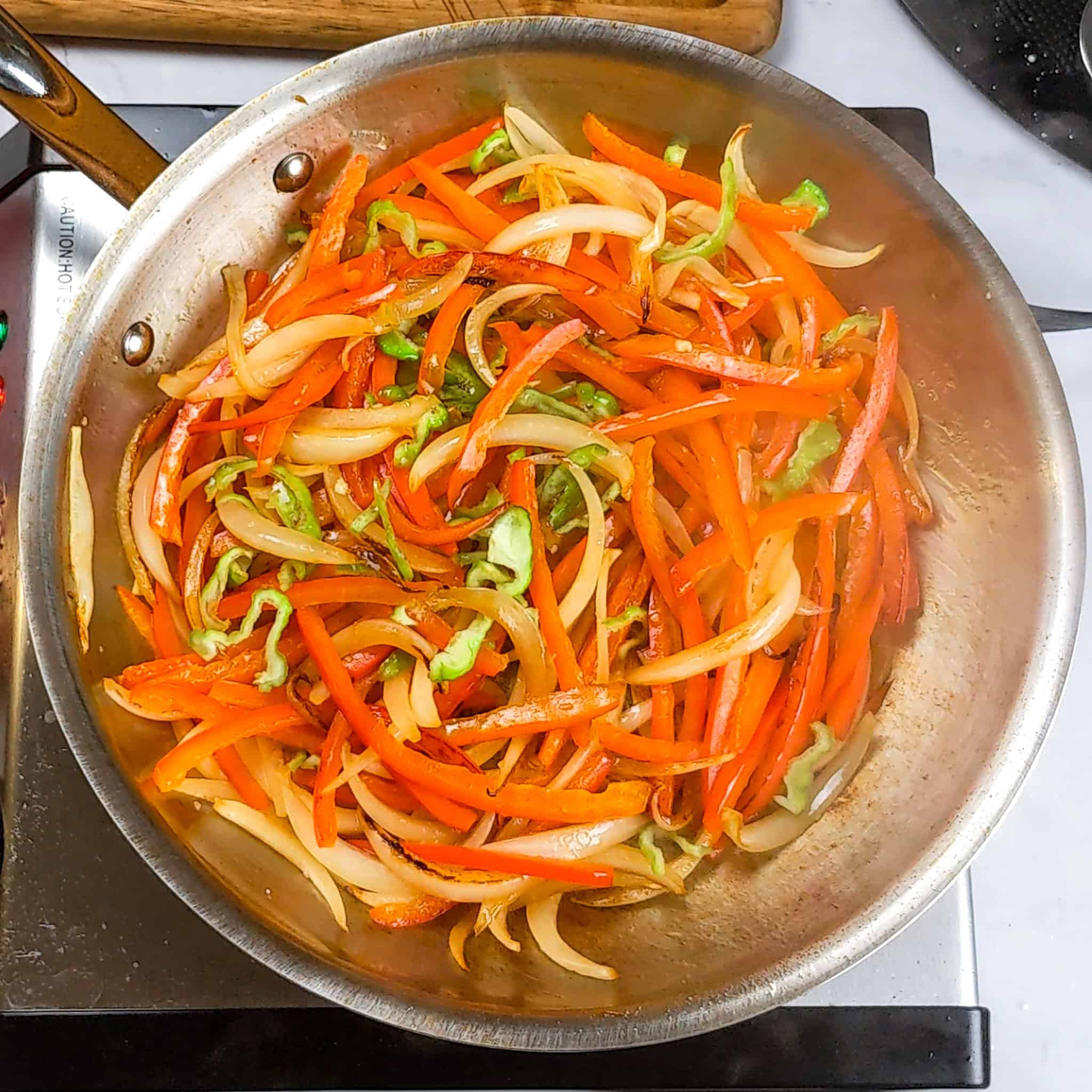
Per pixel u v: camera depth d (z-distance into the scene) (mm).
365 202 628
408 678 602
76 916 615
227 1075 608
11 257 658
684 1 692
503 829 610
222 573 601
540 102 619
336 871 602
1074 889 673
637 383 619
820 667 618
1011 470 603
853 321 631
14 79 564
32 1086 604
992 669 598
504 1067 615
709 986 562
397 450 603
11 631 631
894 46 732
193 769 604
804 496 615
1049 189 724
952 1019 621
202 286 613
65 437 578
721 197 614
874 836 604
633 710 615
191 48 705
